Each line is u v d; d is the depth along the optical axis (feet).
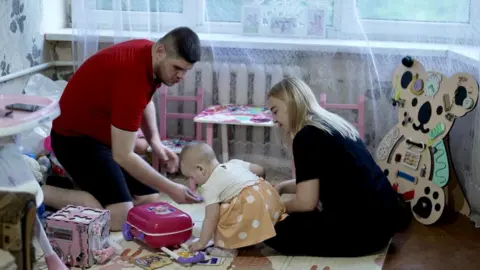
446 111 9.60
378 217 8.49
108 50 8.86
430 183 9.75
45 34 11.52
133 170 8.59
